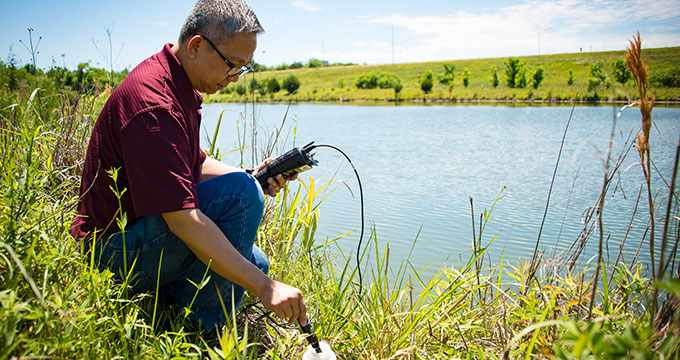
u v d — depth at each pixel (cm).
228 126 1545
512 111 2533
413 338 201
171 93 168
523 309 193
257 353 188
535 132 1523
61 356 126
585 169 875
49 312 128
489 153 1111
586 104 2916
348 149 1187
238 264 159
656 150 1022
